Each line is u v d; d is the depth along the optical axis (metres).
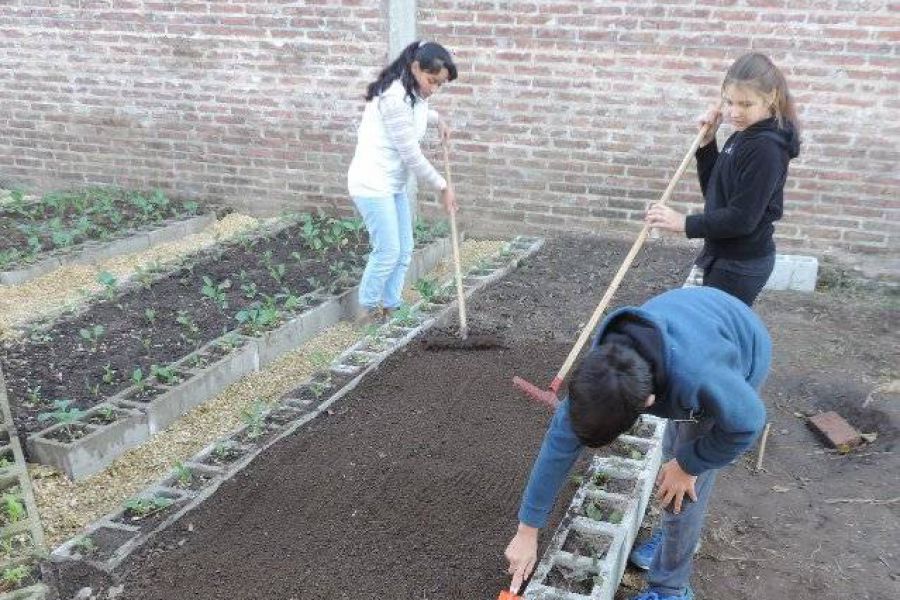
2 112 8.67
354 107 7.35
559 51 6.57
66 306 5.54
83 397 4.32
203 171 8.18
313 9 7.11
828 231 6.32
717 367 1.99
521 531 2.35
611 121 6.65
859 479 3.91
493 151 7.09
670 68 6.32
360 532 3.20
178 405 4.32
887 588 3.19
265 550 3.10
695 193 6.63
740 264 3.52
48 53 8.19
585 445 2.05
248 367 4.85
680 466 2.24
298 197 7.92
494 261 6.55
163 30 7.67
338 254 6.78
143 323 5.33
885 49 5.70
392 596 2.85
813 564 3.33
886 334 5.52
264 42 7.39
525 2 6.49
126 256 6.84
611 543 2.98
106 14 7.79
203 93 7.82
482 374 4.57
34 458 3.83
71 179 8.75
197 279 6.14
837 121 6.00
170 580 2.93
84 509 3.55
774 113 3.26
